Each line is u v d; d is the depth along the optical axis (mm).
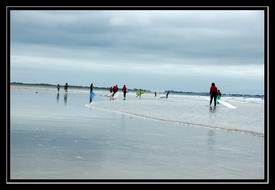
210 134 10227
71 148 7043
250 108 30797
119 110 20812
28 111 16594
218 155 6863
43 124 11266
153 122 13594
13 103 23141
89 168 5418
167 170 5492
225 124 13703
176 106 29438
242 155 6941
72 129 10250
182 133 10289
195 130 11203
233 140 9062
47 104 24078
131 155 6555
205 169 5645
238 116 18797
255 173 5512
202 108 26906
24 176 4883
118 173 5207
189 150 7336
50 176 4914
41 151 6602
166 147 7617
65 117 14281
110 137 8859
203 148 7660
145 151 7023
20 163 5582
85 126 11219
